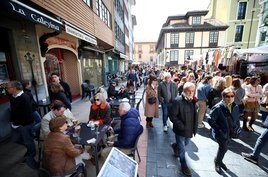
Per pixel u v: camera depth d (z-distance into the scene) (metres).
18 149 3.80
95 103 3.78
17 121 3.06
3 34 4.27
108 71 16.75
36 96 5.22
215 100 4.49
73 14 6.05
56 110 2.87
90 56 11.16
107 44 12.13
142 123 5.57
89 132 2.97
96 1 9.02
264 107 4.78
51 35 5.53
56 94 3.75
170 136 4.52
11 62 4.49
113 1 13.52
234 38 22.56
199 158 3.47
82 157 2.97
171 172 3.03
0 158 3.44
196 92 5.09
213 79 5.26
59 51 8.24
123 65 29.12
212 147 3.92
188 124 2.83
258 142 3.16
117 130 3.36
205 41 26.48
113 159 1.49
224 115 2.74
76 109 7.27
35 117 4.00
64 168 2.11
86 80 9.89
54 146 2.06
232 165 3.22
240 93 4.50
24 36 4.82
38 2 3.92
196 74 9.46
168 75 4.64
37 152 3.59
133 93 6.91
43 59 5.66
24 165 3.19
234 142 4.12
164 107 4.68
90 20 8.00
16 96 3.01
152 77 4.91
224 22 25.28
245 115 4.67
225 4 24.84
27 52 4.94
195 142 4.16
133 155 2.82
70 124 3.31
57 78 4.29
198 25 26.28
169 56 27.92
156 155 3.58
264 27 13.11
